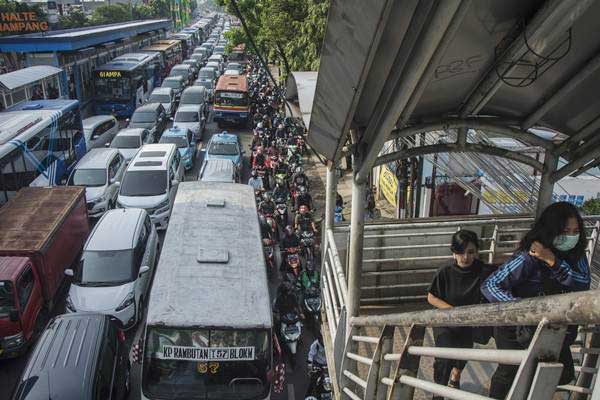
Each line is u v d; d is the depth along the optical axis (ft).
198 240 31.12
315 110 10.67
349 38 7.98
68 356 26.12
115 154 60.13
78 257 45.29
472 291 11.91
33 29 106.73
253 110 102.53
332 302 17.87
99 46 119.75
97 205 52.85
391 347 9.62
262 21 63.10
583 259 8.79
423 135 28.22
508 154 13.21
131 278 36.96
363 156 12.09
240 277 27.61
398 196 48.70
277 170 58.90
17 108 65.51
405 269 19.19
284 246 41.57
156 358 24.27
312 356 28.63
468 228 19.36
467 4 7.11
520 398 4.29
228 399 24.40
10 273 32.24
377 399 9.91
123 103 98.43
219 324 24.18
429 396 13.85
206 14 608.19
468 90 11.20
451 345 12.11
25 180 52.21
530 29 8.53
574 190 34.24
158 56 136.67
